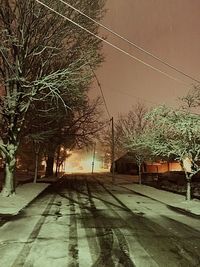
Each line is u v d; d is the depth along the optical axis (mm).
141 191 25000
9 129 17734
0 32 15367
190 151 18344
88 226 10352
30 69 17922
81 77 17297
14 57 17141
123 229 9984
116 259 6828
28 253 7117
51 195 20422
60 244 7941
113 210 14242
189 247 7957
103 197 20078
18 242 8062
